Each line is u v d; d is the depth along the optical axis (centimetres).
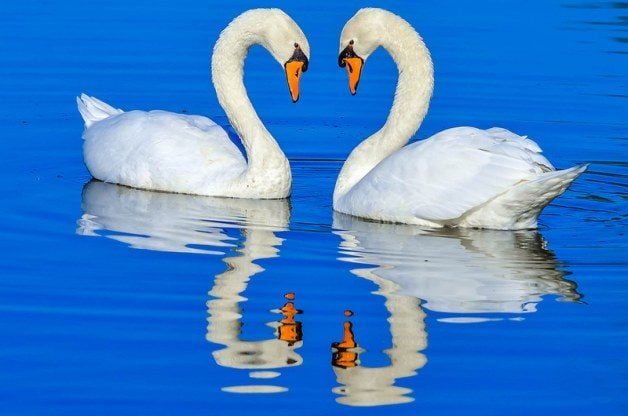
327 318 1295
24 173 1875
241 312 1309
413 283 1396
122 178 1827
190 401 1116
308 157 2009
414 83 1758
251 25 1805
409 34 1753
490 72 2344
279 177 1778
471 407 1110
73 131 2075
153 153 1806
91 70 2325
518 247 1532
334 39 2447
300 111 2195
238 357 1200
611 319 1297
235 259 1475
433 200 1582
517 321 1291
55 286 1378
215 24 2578
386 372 1175
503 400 1123
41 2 2759
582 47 2491
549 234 1591
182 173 1792
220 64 1830
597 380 1160
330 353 1216
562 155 1970
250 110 1809
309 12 2614
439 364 1195
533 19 2698
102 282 1391
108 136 1867
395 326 1275
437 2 2795
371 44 1762
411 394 1137
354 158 1759
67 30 2547
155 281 1398
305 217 1675
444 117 2136
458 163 1574
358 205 1662
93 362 1187
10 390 1128
